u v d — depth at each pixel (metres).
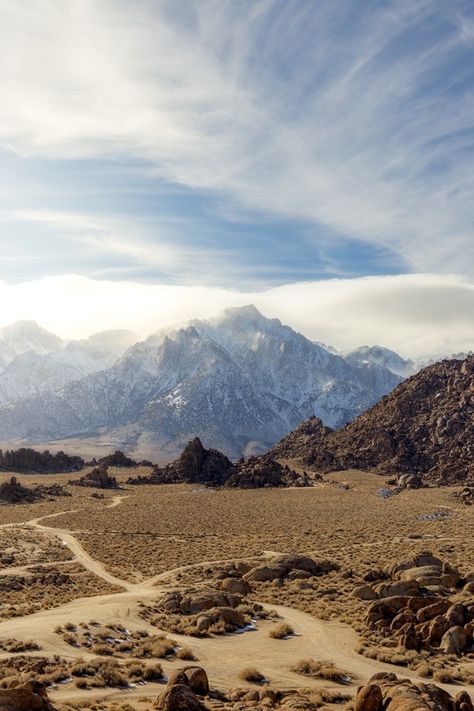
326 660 44.84
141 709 33.00
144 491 197.25
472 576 65.38
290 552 96.81
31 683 33.31
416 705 28.94
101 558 91.94
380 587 62.09
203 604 58.56
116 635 49.25
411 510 149.75
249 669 41.25
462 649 46.91
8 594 66.19
